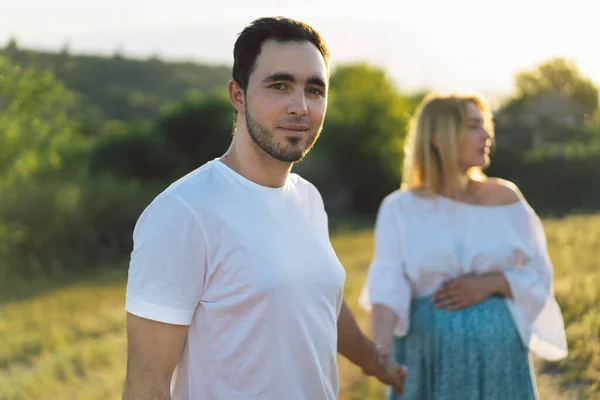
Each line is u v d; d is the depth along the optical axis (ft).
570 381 16.76
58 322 35.58
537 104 213.66
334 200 107.45
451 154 11.41
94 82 240.53
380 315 11.28
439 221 11.50
